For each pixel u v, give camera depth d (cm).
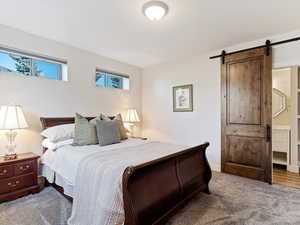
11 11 214
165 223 177
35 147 278
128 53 364
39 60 293
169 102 422
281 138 364
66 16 226
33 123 277
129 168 137
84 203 169
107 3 198
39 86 284
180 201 195
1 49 249
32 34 276
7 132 246
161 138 438
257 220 184
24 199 226
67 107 319
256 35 281
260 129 293
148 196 156
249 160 305
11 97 255
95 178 164
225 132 331
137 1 194
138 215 142
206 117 362
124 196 136
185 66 393
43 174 267
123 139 319
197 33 273
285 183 284
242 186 270
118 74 416
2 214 193
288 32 270
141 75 477
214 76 350
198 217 189
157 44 318
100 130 266
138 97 468
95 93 366
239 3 198
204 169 249
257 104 296
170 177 186
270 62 282
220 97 341
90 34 277
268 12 216
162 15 210
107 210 144
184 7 204
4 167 218
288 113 393
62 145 245
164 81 432
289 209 205
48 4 200
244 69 309
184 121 396
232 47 326
